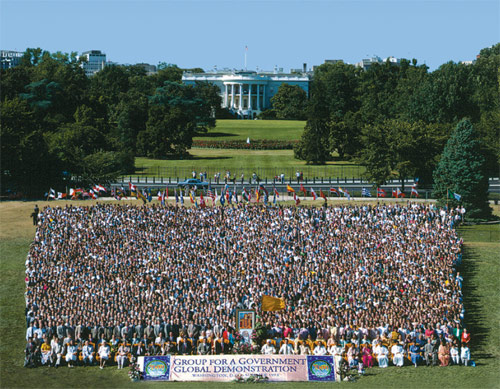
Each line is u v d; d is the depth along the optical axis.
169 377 46.03
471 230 88.94
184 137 161.75
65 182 112.81
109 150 144.88
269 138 196.62
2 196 108.12
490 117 123.44
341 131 152.75
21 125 119.81
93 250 66.44
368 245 67.44
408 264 61.94
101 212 78.56
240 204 87.56
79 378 46.09
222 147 182.50
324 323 50.00
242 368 46.12
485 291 63.34
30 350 48.84
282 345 48.47
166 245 68.19
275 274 58.88
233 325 50.59
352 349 47.94
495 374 46.38
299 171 140.00
